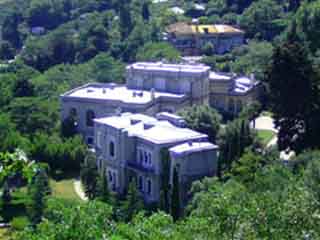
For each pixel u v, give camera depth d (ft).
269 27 613.93
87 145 378.73
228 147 289.94
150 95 388.78
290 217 102.68
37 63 590.55
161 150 291.79
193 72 394.93
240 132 291.58
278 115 305.53
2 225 262.26
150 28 620.08
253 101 404.98
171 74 399.85
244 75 488.85
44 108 393.91
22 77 456.86
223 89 426.51
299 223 102.06
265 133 380.99
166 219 123.85
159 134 304.91
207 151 287.48
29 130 385.70
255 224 103.50
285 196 113.80
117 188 314.35
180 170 282.36
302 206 104.17
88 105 387.34
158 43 564.71
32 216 251.19
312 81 302.66
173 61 503.20
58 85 487.20
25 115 388.78
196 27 625.00
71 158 347.15
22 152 77.97
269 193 123.13
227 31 614.75
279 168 213.46
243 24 629.51
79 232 112.06
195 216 126.41
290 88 301.22
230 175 261.85
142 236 116.98
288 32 428.56
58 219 117.29
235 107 427.33
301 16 447.42
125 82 476.13
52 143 353.10
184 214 241.55
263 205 106.01
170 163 286.66
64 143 353.92
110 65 520.83
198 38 615.57
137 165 308.19
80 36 609.83
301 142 299.17
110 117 342.03
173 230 118.93
